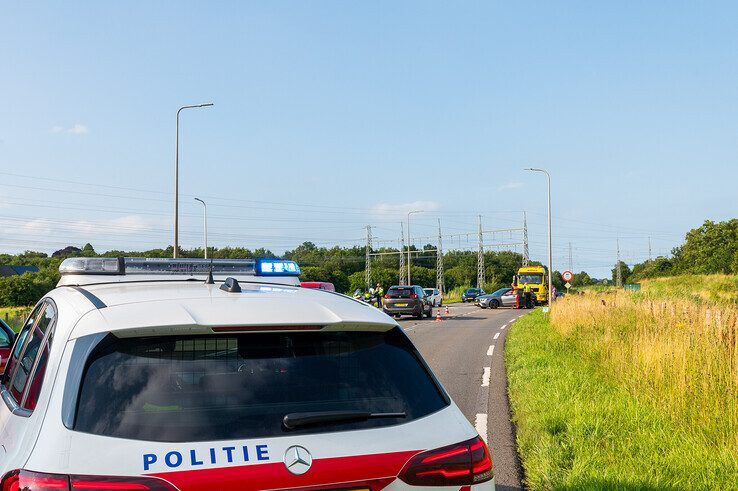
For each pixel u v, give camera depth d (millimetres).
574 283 128625
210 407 2424
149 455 2248
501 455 6492
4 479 2324
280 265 4176
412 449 2531
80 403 2361
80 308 2820
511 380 10961
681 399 7238
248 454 2320
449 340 20156
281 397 2525
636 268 136875
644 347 9898
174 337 2580
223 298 2932
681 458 5504
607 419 6922
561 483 5180
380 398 2662
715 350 8570
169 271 4004
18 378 3336
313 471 2359
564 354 13469
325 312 2848
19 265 150125
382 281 94438
